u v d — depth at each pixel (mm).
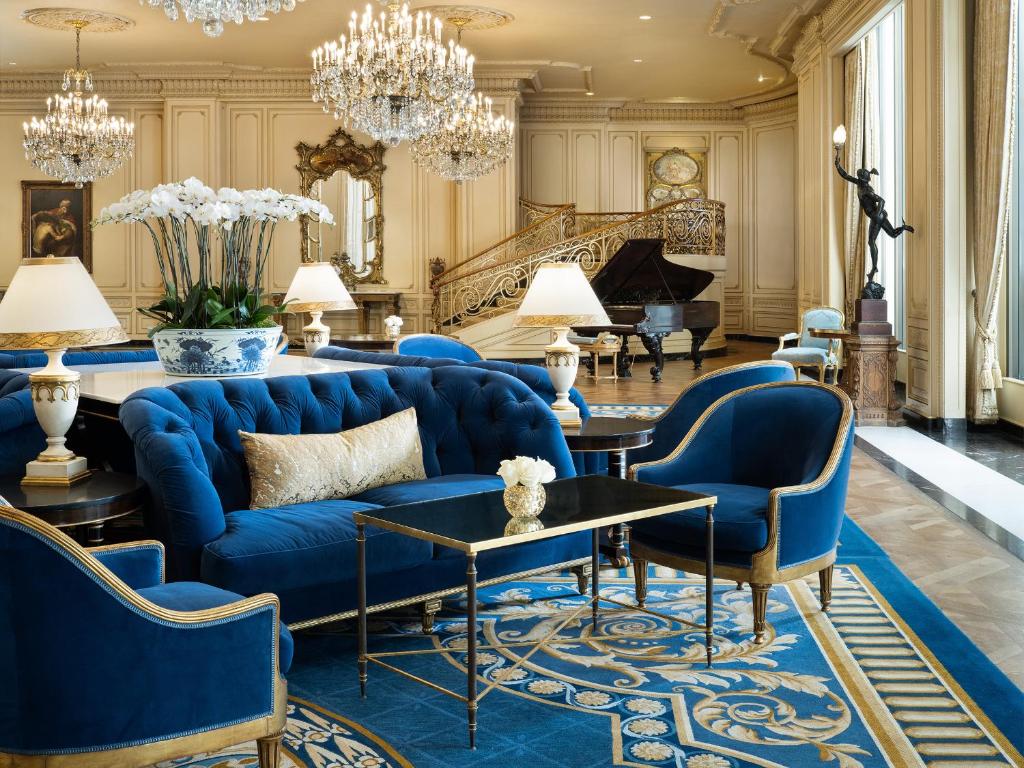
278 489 3418
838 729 2592
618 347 11023
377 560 3176
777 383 3846
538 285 4312
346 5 10156
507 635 3367
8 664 1977
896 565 4105
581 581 3826
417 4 10156
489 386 4047
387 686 2932
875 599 3662
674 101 15516
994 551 4301
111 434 3953
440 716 2715
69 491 3121
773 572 3262
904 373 9922
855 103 9883
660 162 15734
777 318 15625
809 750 2473
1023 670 2971
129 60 12727
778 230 15469
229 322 4164
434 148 10297
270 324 4324
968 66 7234
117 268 13750
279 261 13625
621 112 15609
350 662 3135
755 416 3828
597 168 15578
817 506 3354
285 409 3730
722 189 15828
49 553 1951
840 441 3482
